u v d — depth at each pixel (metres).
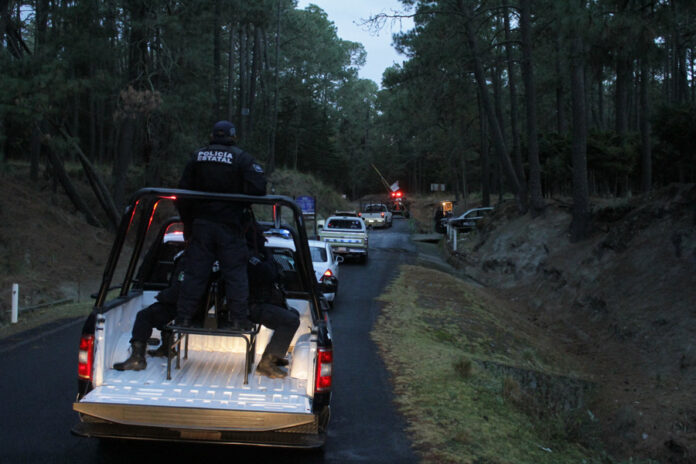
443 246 34.66
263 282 5.03
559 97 37.06
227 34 44.47
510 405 7.88
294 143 69.69
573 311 16.11
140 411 4.32
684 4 11.45
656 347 11.73
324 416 4.66
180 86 24.58
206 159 4.79
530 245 22.44
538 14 25.33
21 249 19.66
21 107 17.80
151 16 22.69
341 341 10.71
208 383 4.70
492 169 66.00
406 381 8.20
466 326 13.16
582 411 9.35
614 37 12.19
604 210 19.31
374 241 38.16
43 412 6.39
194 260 4.66
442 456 5.60
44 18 22.06
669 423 8.66
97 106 40.44
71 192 26.02
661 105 19.17
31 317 14.15
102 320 4.62
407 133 42.88
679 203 15.35
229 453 5.48
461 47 28.09
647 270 14.50
